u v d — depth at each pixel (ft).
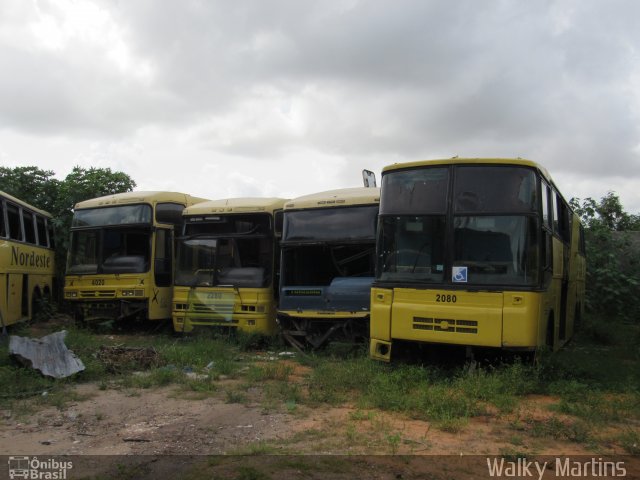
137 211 48.78
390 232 30.19
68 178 68.95
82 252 49.83
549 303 31.55
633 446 19.11
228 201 46.62
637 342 48.60
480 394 24.71
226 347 39.24
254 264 44.50
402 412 22.98
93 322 50.34
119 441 19.44
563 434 20.27
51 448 18.71
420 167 30.17
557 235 36.14
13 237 45.57
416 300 28.94
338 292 38.70
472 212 28.81
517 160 28.81
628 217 90.17
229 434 20.16
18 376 27.45
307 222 40.93
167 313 49.73
